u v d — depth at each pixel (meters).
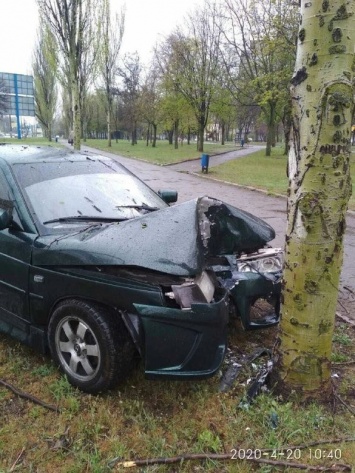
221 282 3.30
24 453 2.51
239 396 3.06
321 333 2.89
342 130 2.63
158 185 15.82
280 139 69.06
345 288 5.45
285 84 22.66
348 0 2.48
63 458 2.48
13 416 2.81
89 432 2.66
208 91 33.41
